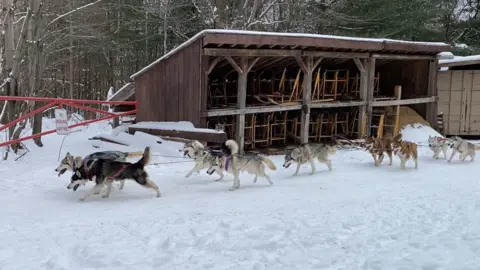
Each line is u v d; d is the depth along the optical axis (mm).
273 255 5910
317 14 30234
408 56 18594
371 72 17641
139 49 33031
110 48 30109
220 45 13836
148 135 13617
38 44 14742
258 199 9078
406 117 19859
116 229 6941
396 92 18719
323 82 17656
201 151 10766
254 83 18188
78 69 31797
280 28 31047
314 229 7016
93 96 33531
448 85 20922
